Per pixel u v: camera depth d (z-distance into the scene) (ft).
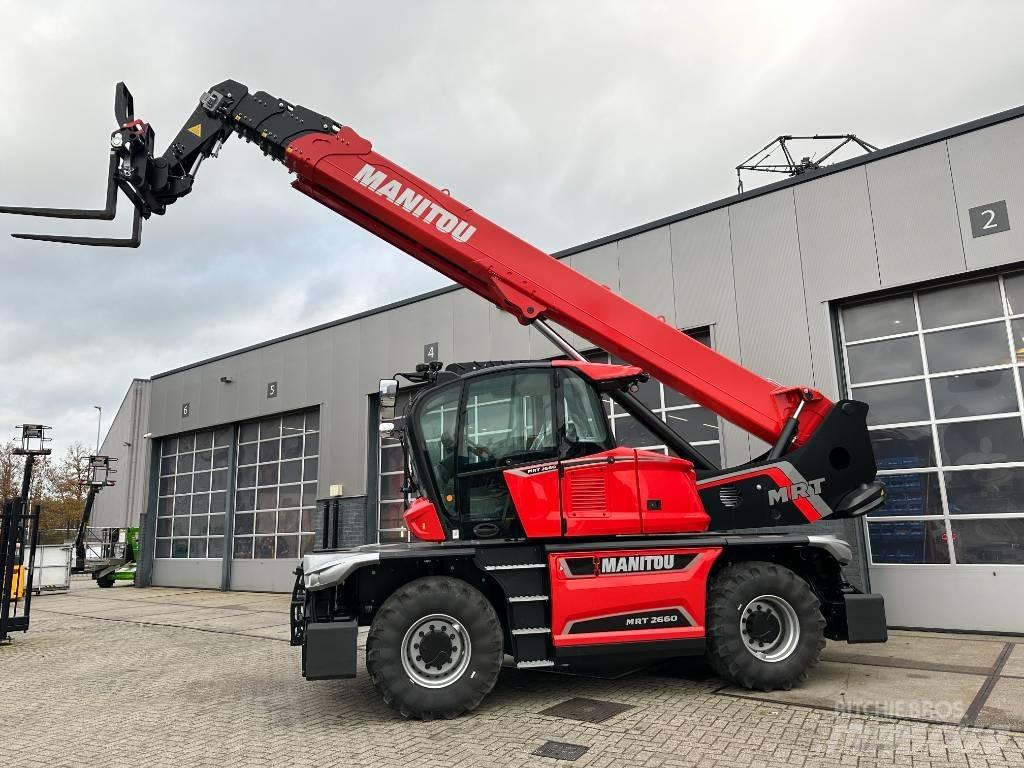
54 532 138.72
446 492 19.02
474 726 16.06
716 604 18.65
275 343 59.06
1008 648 23.86
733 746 14.03
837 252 31.60
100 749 15.08
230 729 16.44
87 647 30.32
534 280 21.98
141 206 21.17
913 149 30.12
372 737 15.47
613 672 21.53
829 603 20.48
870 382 31.01
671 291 36.06
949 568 28.17
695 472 21.48
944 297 29.68
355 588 18.85
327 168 21.77
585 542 18.81
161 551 70.44
